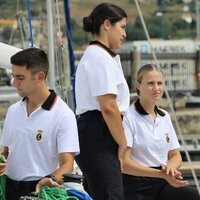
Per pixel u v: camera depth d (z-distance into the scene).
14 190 6.95
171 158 8.66
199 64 33.53
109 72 7.56
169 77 33.16
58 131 6.82
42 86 6.85
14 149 6.93
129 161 8.28
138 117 8.44
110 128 7.55
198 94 32.34
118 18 7.71
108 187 7.52
